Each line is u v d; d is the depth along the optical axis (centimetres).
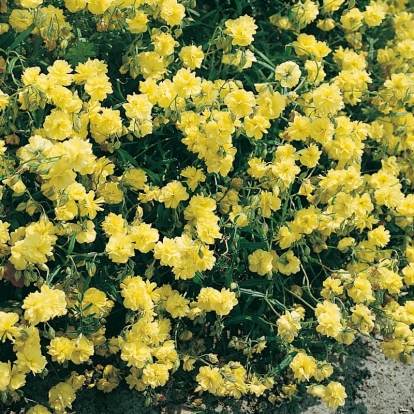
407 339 72
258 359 75
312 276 78
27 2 69
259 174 71
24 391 69
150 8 73
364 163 85
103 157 69
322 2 87
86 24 73
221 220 70
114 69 76
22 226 68
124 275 67
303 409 73
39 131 67
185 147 74
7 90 71
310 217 71
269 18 82
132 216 73
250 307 76
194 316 69
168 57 73
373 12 83
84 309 66
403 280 82
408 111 88
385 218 80
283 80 72
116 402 71
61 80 66
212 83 72
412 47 83
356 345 78
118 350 69
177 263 66
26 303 60
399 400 75
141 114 67
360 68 81
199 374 68
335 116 81
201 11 81
